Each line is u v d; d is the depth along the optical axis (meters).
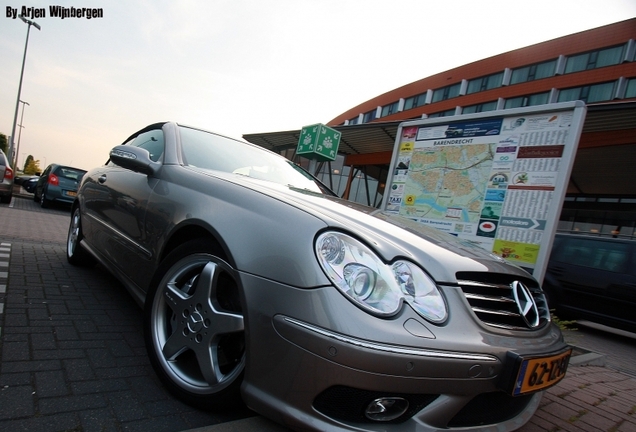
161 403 1.78
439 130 4.80
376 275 1.47
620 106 11.02
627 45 25.16
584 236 6.91
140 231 2.49
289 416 1.42
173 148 2.69
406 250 1.65
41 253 4.64
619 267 6.34
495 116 4.28
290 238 1.57
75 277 3.70
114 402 1.72
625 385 3.33
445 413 1.46
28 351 2.06
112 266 2.96
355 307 1.39
